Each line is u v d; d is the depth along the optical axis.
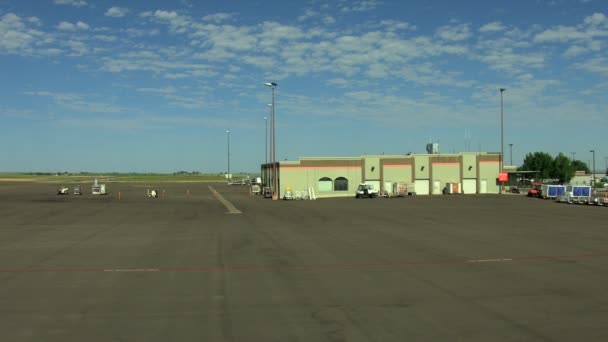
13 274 16.05
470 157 79.88
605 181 131.38
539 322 10.56
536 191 70.19
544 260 18.41
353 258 18.95
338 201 61.94
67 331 10.08
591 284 14.34
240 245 22.58
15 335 9.83
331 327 10.27
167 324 10.53
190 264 17.75
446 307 11.82
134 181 184.88
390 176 77.19
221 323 10.59
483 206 50.72
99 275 15.86
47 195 75.56
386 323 10.53
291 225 31.64
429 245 22.42
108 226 31.23
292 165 74.06
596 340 9.42
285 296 12.98
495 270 16.48
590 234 26.48
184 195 79.00
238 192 91.94
